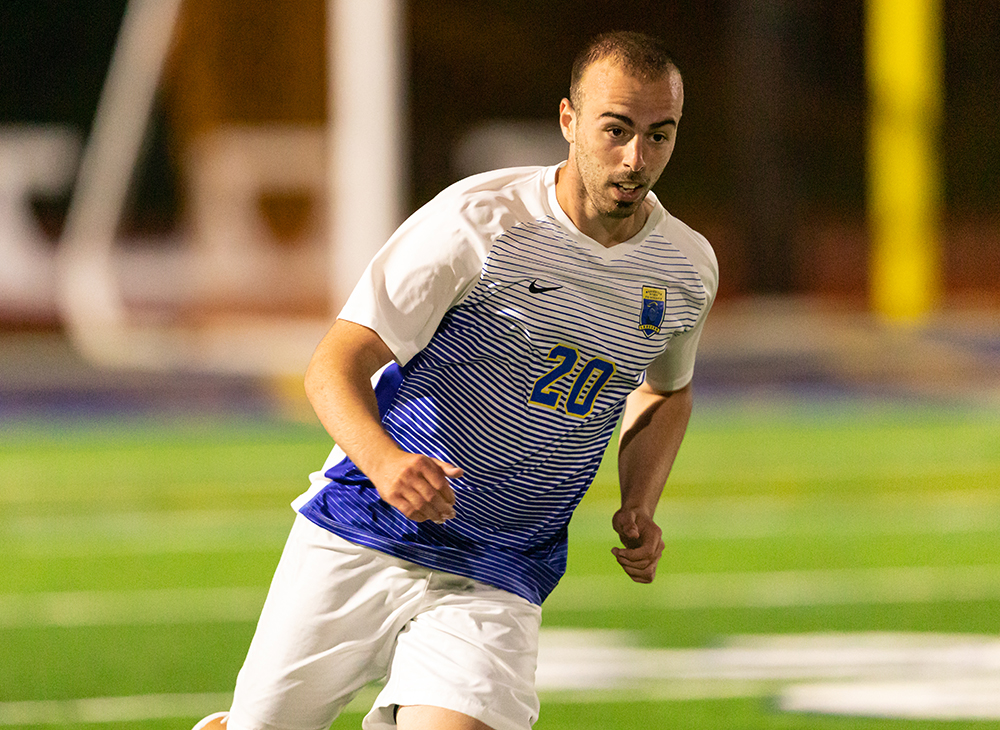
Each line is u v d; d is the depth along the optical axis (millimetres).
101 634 20766
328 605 10375
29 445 38000
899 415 42406
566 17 94125
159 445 37844
